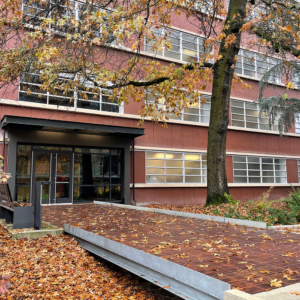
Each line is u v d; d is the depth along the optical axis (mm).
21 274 5566
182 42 20359
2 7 10305
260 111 19578
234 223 9133
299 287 3543
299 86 18859
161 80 12891
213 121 12539
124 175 17109
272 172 23734
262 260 4852
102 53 15445
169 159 19062
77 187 16094
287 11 12172
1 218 10461
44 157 15305
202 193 19906
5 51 10312
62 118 15711
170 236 6867
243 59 23172
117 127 15477
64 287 5223
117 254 5742
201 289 3773
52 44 10992
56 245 7301
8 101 14188
